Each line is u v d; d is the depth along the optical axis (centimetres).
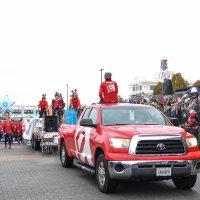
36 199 946
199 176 1267
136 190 1044
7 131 2419
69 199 943
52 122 2062
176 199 938
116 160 939
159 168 938
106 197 959
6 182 1171
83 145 1168
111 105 1149
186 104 2164
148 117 1112
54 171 1378
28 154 1988
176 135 962
